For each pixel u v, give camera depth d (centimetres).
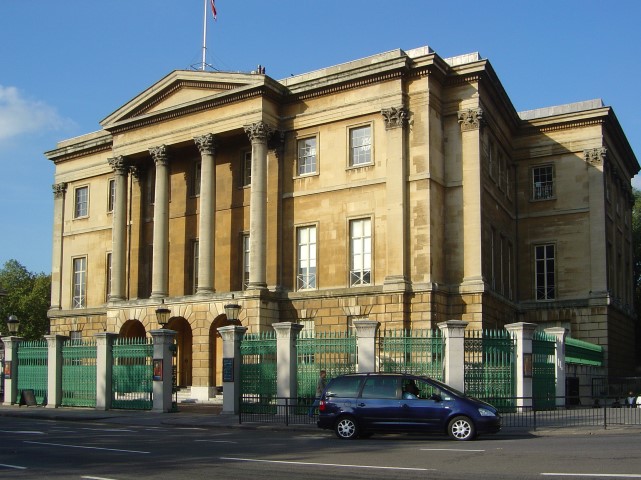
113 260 5281
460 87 4506
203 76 4872
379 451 1994
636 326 7719
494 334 3234
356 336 3278
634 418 2953
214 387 4656
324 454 1925
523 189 5494
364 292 4378
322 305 4531
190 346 5100
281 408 3341
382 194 4444
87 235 5975
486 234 4562
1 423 3300
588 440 2253
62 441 2341
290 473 1547
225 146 5100
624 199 6312
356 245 4547
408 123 4412
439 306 4259
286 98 4822
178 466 1677
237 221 4988
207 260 4775
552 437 2442
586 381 4381
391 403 2405
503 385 3212
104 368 4075
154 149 5125
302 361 3391
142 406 3934
